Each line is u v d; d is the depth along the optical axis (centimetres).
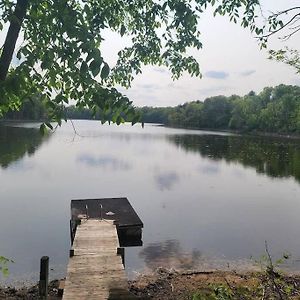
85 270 752
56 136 6669
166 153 4372
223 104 11744
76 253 868
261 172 2973
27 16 308
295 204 1855
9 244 1170
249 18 444
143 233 1340
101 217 1280
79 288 660
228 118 11306
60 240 1227
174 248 1185
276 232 1387
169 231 1370
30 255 1083
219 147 5262
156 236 1308
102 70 266
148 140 6619
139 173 2792
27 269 977
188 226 1439
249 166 3319
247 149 4944
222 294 436
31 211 1580
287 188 2302
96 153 4112
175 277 941
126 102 286
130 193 2055
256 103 9719
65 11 277
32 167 2841
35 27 312
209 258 1097
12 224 1387
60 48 278
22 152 3744
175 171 2958
